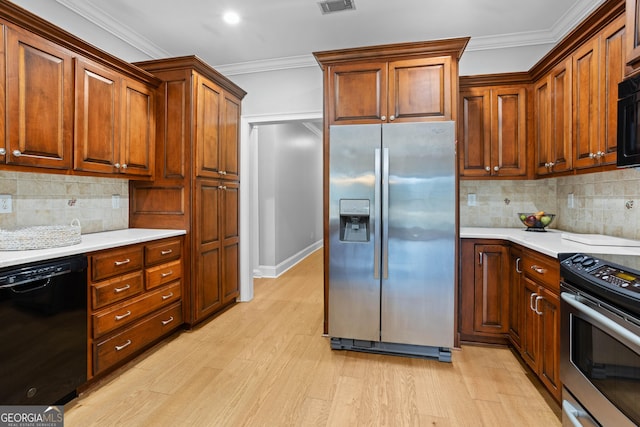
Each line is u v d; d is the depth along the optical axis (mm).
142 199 2824
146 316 2309
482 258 2422
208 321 2971
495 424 1620
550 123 2377
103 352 1944
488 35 2904
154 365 2182
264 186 4676
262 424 1621
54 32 1932
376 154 2287
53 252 1658
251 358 2289
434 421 1643
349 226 2453
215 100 3002
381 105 2424
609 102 1773
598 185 2277
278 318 3055
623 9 1668
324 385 1962
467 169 2752
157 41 3037
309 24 2756
